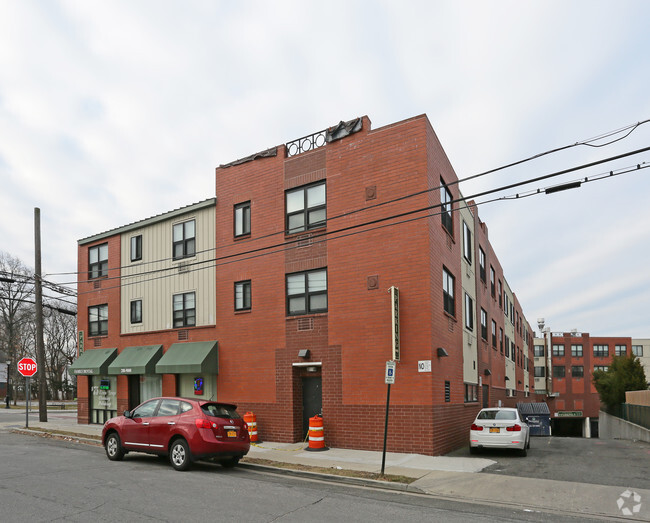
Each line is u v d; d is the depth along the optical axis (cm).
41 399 2561
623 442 2306
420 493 1018
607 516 853
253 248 1872
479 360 2264
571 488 1034
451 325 1738
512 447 1449
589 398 7181
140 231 2289
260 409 1769
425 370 1460
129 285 2294
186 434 1169
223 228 1978
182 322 2062
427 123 1572
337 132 1716
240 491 952
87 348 2434
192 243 2080
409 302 1512
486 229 2703
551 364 7238
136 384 2200
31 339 5825
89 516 762
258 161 1909
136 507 817
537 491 1012
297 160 1802
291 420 1688
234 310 1894
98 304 2420
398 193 1570
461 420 1803
